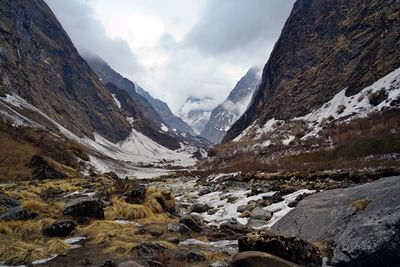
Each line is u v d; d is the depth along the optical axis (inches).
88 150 5167.3
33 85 6451.8
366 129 1831.9
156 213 719.1
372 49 3489.2
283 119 4200.3
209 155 4739.2
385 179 476.4
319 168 1279.5
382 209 373.7
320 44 5093.5
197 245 472.1
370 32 3838.6
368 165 1064.8
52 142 3582.7
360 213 408.8
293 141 2785.4
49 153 3046.3
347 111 2886.3
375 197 422.6
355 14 4493.1
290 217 512.1
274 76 5708.7
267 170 1603.1
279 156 2043.6
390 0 3878.0
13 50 6131.9
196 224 560.4
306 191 726.5
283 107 4441.4
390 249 313.1
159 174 4451.3
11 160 2491.4
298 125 3543.3
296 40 5693.9
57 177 2143.2
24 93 5674.2
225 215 707.4
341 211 437.4
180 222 572.4
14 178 2075.5
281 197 709.9
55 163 2410.2
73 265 384.8
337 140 1828.2
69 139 5022.1
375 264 323.0
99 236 494.6
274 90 5423.2
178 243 482.0
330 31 5059.1
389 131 1461.6
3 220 544.1
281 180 1109.1
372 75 3085.6
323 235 421.4
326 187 746.8
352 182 833.5
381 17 3801.7
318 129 2874.0
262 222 585.9
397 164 962.7
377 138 1384.1
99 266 377.4
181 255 413.4
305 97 4192.9
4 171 2219.5
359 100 2878.9
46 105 6530.5
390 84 2593.5
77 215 597.3
